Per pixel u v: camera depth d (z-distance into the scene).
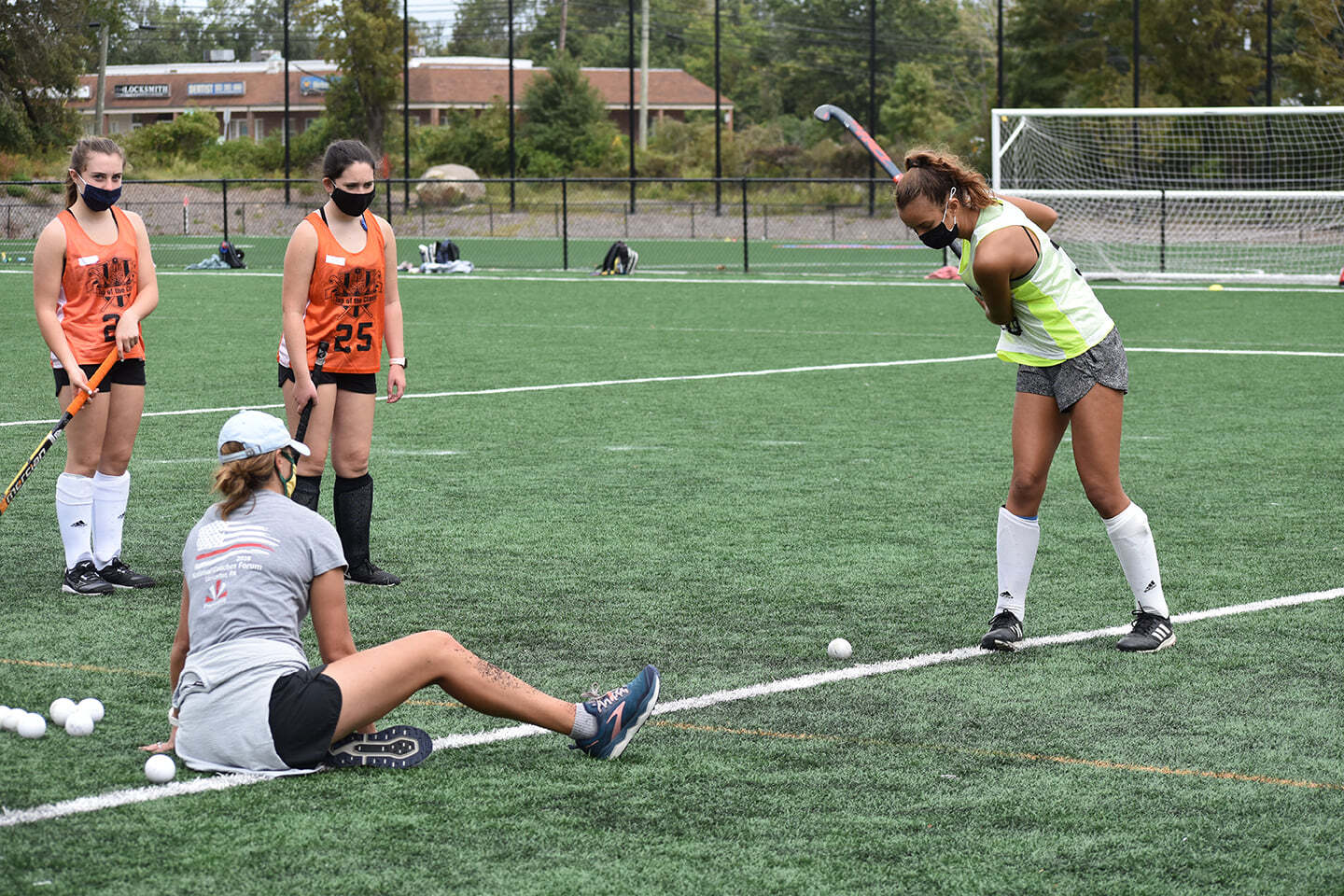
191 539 6.53
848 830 6.06
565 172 91.19
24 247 60.97
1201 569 10.77
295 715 6.27
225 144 96.44
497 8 144.62
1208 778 6.68
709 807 6.32
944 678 8.29
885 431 17.30
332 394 10.24
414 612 9.72
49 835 5.93
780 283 42.72
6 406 19.17
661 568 10.90
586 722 6.83
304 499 10.24
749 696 7.95
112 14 108.38
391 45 91.25
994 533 12.03
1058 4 82.94
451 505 13.18
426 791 6.47
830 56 124.12
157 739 7.14
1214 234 53.38
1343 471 14.67
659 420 18.17
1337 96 74.69
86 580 10.21
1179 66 77.94
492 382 21.73
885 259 58.69
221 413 18.86
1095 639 9.06
